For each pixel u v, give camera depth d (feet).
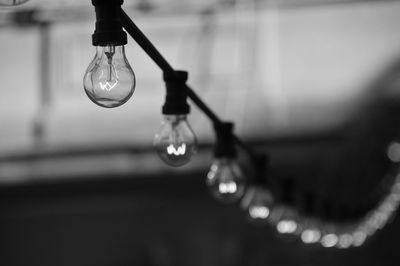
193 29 22.09
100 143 24.57
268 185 11.19
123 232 30.14
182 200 29.99
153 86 23.27
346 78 23.40
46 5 17.75
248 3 21.57
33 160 24.94
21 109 23.72
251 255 30.07
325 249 29.81
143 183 26.66
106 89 4.27
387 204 26.78
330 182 26.55
